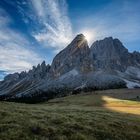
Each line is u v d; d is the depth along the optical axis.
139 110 66.81
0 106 34.53
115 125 27.86
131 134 25.14
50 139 19.83
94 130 23.97
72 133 22.03
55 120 26.08
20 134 19.67
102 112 44.50
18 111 30.33
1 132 19.70
